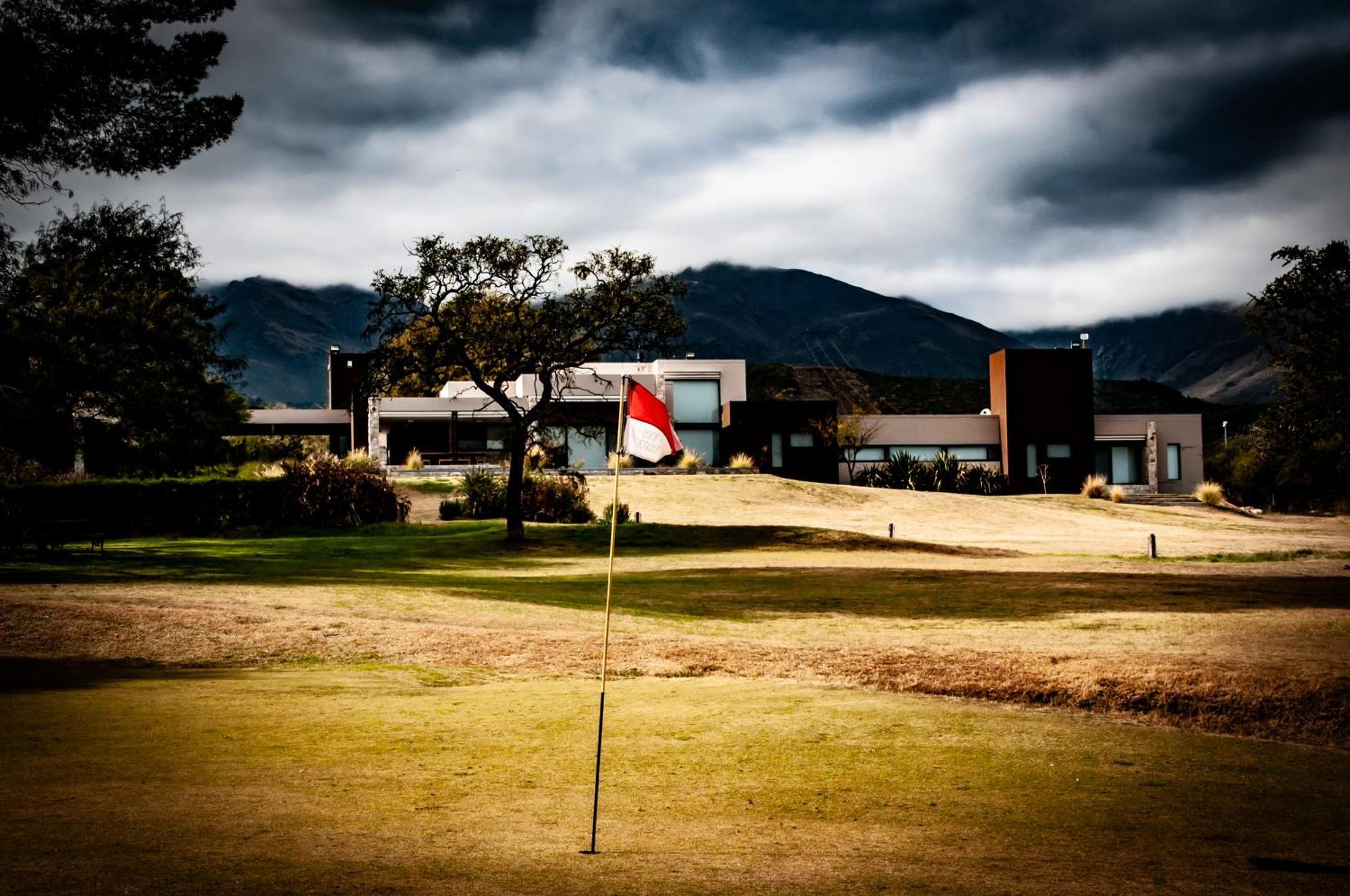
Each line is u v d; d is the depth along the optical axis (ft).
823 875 16.19
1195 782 23.95
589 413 224.53
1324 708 34.19
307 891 14.35
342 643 45.39
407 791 21.65
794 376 510.99
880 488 197.88
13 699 31.76
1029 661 42.04
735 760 25.61
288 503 126.82
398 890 14.67
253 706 31.50
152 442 123.44
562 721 30.17
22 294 109.60
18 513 94.12
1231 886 15.94
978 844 18.43
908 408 468.34
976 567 95.40
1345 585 79.61
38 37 80.48
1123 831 19.48
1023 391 242.78
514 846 17.67
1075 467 243.60
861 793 22.48
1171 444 252.21
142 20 85.25
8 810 18.60
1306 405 101.60
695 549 115.75
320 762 24.08
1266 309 99.81
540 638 47.98
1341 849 18.35
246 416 183.21
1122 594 73.92
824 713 32.07
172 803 19.54
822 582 81.66
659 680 39.17
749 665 42.34
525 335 118.83
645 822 19.79
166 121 88.38
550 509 144.36
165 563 81.41
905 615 62.69
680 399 241.76
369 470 134.41
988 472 234.17
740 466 209.36
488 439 232.73
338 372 287.69
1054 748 27.50
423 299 116.57
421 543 111.86
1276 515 201.36
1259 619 59.00
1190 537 143.43
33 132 81.51
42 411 110.52
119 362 116.47
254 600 58.18
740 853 17.61
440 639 46.91
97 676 37.27
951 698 36.55
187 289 131.95
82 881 14.30
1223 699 35.09
